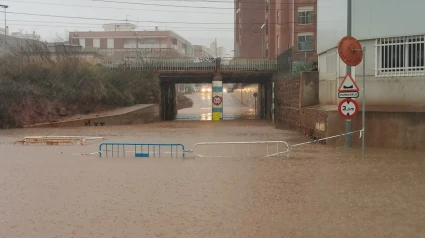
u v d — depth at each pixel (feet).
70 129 109.70
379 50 67.46
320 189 36.52
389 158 53.72
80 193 35.78
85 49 190.29
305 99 97.35
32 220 28.07
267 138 82.43
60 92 131.23
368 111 63.67
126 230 25.81
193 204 31.86
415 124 60.85
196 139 81.25
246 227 26.17
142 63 153.48
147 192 36.01
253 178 41.78
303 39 169.07
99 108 137.18
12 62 131.95
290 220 27.55
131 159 56.24
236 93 348.59
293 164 50.14
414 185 37.88
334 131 67.87
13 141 80.02
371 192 35.29
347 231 25.23
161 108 160.86
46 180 41.60
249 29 285.43
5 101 118.42
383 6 66.59
